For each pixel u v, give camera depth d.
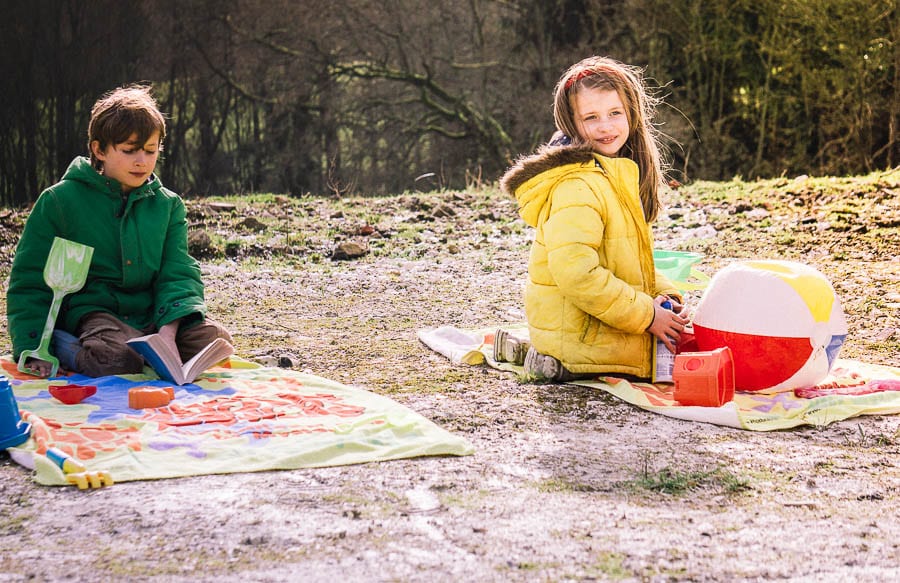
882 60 17.41
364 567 2.41
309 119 22.23
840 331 4.05
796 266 4.14
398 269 7.23
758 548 2.56
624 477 3.11
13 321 4.36
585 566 2.43
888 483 3.10
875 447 3.47
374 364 4.64
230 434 3.42
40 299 4.39
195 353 4.40
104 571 2.38
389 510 2.79
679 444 3.47
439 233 8.58
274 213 9.23
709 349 4.14
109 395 3.91
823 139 18.48
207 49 21.89
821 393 4.04
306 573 2.37
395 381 4.32
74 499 2.86
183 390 3.98
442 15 22.06
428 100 21.70
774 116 18.89
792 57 18.44
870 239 7.41
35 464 3.07
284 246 7.84
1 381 3.29
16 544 2.53
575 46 21.50
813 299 4.00
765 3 18.62
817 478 3.13
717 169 19.23
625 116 4.33
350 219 9.08
